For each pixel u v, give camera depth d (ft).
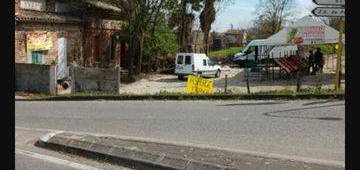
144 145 30.32
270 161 25.55
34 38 111.75
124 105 62.80
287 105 56.03
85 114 53.62
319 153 30.19
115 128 42.91
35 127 44.34
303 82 105.40
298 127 40.06
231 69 173.17
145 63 149.89
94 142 31.42
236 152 27.89
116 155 28.81
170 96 70.64
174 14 159.12
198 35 201.57
